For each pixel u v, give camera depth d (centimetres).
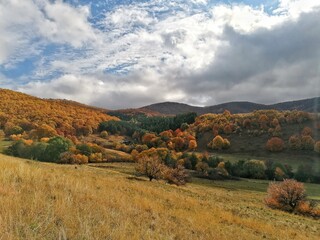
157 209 1382
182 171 5756
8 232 600
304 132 14575
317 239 1803
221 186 8362
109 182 2120
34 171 1488
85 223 726
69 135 16188
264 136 17462
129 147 15950
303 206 3956
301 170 10888
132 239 732
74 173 2328
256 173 10956
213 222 1439
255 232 1526
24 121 16200
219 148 16825
